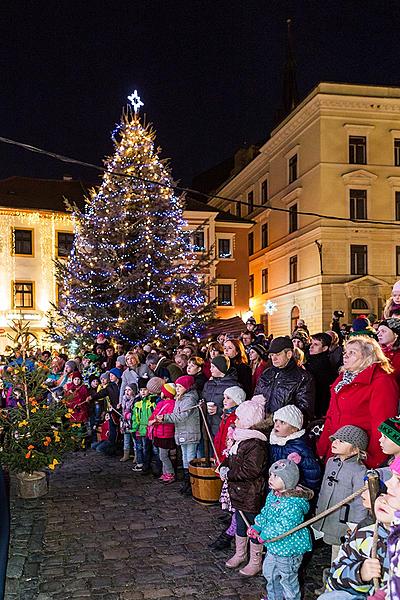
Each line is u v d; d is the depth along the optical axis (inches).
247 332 398.3
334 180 1187.3
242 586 185.3
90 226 807.1
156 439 316.8
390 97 1200.2
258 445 189.9
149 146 803.4
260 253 1520.7
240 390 242.7
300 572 177.3
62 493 297.9
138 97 810.2
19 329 330.6
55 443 296.4
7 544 65.5
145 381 358.3
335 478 165.2
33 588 186.4
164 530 238.5
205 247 1349.7
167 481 317.4
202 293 846.5
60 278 830.5
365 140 1209.4
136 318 748.0
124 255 780.0
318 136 1194.0
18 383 295.3
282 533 159.5
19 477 289.1
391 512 98.6
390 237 1203.9
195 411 296.5
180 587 185.3
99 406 431.2
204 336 796.6
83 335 758.5
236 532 198.8
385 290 1182.9
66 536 233.3
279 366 219.1
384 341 202.1
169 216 794.8
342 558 113.0
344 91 1193.4
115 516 257.9
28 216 1237.1
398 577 89.9
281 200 1381.6
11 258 1214.9
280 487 162.7
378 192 1205.1
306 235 1234.6
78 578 193.5
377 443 167.5
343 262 1181.7
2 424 293.9
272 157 1445.6
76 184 1412.4
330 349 308.2
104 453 402.3
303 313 1251.8
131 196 776.9
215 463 266.8
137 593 181.6
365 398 174.9
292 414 183.0
